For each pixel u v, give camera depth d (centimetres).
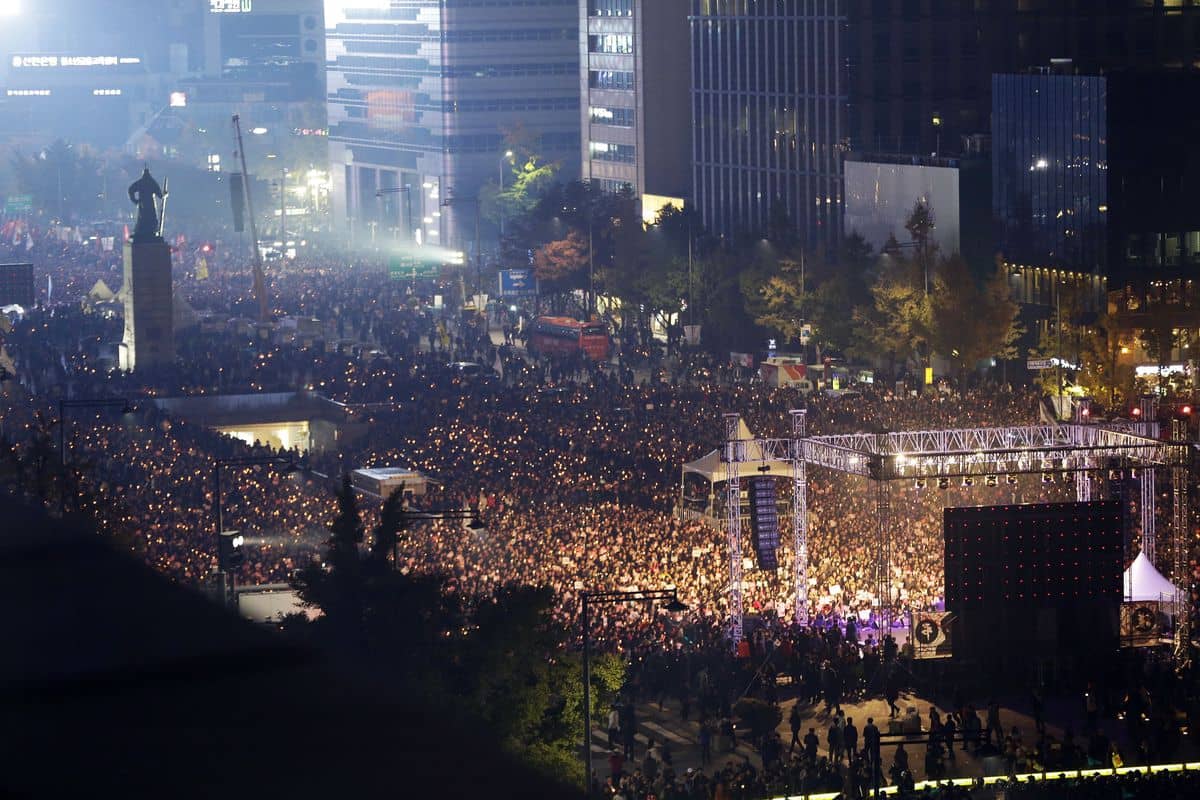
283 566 16712
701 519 19300
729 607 16362
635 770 12862
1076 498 18512
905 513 19400
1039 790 11950
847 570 17800
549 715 11700
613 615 15712
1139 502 18150
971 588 15212
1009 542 15250
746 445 17038
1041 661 15112
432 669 11569
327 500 19925
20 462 15325
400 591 11994
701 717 13738
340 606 11994
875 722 14088
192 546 17362
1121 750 13275
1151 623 15838
